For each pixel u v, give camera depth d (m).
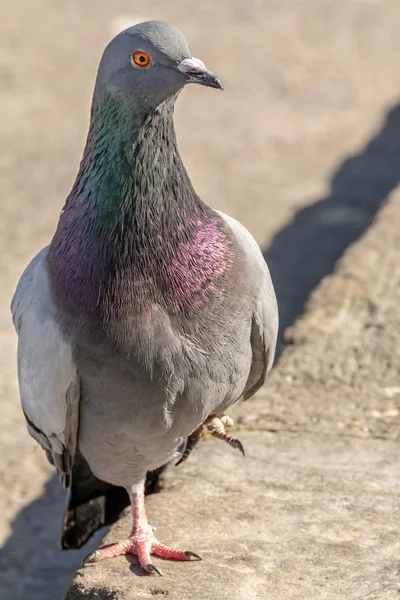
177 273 6.52
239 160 19.38
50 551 10.52
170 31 6.28
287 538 7.11
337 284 11.04
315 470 8.01
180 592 6.48
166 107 6.39
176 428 7.01
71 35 25.47
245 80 23.11
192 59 6.28
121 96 6.35
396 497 7.56
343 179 18.53
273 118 21.27
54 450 7.48
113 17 26.67
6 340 13.80
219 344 6.73
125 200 6.45
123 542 7.09
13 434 12.16
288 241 16.41
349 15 27.12
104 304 6.44
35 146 19.92
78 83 22.88
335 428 8.61
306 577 6.62
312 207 17.53
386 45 25.19
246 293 6.89
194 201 6.69
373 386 9.21
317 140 20.22
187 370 6.64
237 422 8.79
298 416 8.83
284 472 8.01
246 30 25.97
